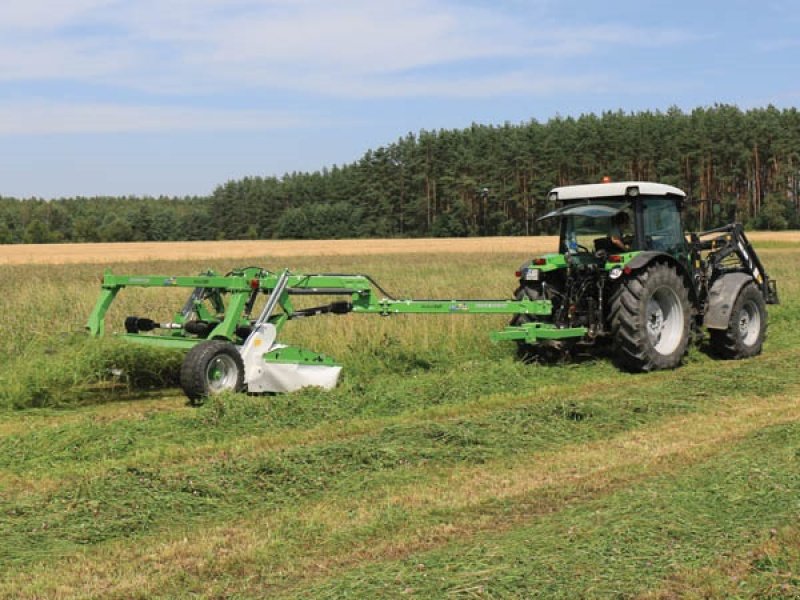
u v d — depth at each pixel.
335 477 5.81
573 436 6.94
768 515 4.68
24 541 4.69
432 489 5.53
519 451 6.47
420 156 91.00
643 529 4.52
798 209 73.38
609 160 77.31
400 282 20.64
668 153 74.38
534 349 10.58
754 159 73.25
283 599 3.90
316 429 7.33
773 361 10.45
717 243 11.50
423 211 91.19
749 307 11.20
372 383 9.21
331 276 9.12
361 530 4.78
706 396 8.41
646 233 10.31
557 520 4.82
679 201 10.85
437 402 8.41
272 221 106.44
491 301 9.65
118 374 9.03
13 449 6.71
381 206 93.00
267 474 5.80
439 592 3.85
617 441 6.75
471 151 85.94
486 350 11.26
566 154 79.38
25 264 40.47
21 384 8.50
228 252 54.97
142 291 16.81
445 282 20.52
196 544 4.61
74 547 4.61
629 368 10.00
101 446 6.75
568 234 10.76
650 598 3.76
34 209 115.19
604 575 3.98
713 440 6.69
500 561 4.18
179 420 7.45
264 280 8.96
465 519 4.97
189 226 110.25
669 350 10.20
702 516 4.71
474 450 6.43
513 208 83.75
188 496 5.38
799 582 3.90
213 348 8.15
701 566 4.05
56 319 12.84
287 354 8.79
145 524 4.94
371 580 4.01
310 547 4.58
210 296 9.69
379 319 12.24
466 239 72.94
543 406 7.74
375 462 6.11
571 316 10.14
